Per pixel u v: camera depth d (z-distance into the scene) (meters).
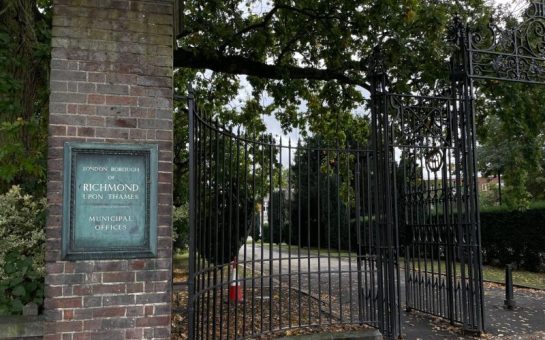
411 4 8.75
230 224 4.84
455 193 7.27
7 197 4.08
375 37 9.62
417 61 8.98
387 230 6.38
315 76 10.73
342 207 14.62
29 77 5.11
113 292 3.69
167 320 3.78
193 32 9.52
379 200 6.53
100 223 3.68
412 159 8.03
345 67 10.69
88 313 3.62
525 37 7.39
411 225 7.89
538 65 7.38
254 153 5.34
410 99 8.37
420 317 7.77
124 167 3.77
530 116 9.88
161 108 3.96
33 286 3.98
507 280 8.75
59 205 3.65
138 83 3.92
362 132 13.05
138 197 3.78
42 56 4.94
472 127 6.93
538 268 14.83
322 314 7.65
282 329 5.54
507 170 11.20
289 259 5.61
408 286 8.28
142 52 3.96
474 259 6.78
